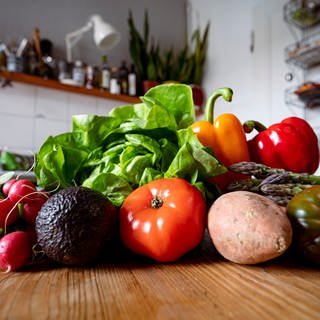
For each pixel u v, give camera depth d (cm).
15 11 181
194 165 42
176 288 29
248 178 51
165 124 47
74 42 192
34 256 36
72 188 36
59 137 50
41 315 23
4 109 171
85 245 33
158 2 241
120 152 49
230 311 24
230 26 207
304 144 56
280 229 32
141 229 36
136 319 23
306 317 23
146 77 204
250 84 188
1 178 44
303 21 151
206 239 51
